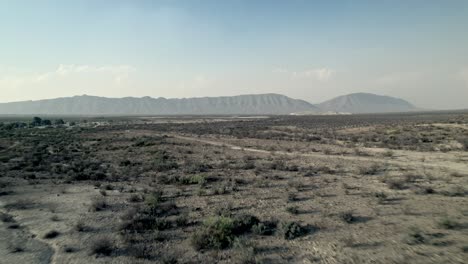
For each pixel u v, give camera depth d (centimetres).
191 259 902
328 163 2786
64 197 1686
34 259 929
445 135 4622
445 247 914
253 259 871
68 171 2452
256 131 7438
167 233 1121
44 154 3553
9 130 8062
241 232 1108
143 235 1100
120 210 1427
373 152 3450
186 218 1270
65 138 5741
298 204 1465
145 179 2209
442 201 1432
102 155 3612
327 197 1580
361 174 2209
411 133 5131
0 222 1279
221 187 1789
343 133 6084
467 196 1516
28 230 1183
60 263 898
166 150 4025
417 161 2756
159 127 9506
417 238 983
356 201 1481
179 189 1855
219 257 911
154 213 1350
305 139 5300
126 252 964
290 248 960
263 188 1830
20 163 2817
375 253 896
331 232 1086
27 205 1529
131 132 7462
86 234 1127
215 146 4522
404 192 1630
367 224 1149
